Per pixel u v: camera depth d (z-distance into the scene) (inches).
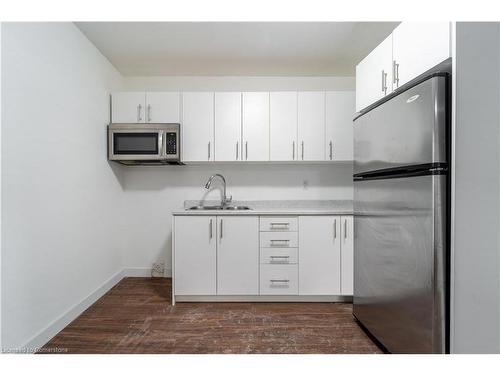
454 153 46.1
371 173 69.1
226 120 111.7
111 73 114.0
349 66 117.8
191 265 97.0
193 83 127.5
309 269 97.7
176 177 125.9
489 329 46.7
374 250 68.1
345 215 97.7
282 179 125.1
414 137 52.5
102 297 101.5
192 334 75.2
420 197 50.9
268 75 126.5
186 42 98.0
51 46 73.0
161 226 126.3
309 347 68.7
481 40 46.2
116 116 111.3
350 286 97.3
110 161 111.8
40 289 67.6
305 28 90.2
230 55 107.9
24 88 62.4
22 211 61.5
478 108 46.3
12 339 58.6
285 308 92.7
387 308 62.4
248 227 97.7
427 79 49.1
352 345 69.7
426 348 49.8
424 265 50.1
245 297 98.1
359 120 76.0
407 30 57.7
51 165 72.4
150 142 108.4
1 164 55.7
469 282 46.4
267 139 111.4
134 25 87.1
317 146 111.3
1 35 55.7
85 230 90.9
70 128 82.1
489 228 46.5
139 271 126.3
